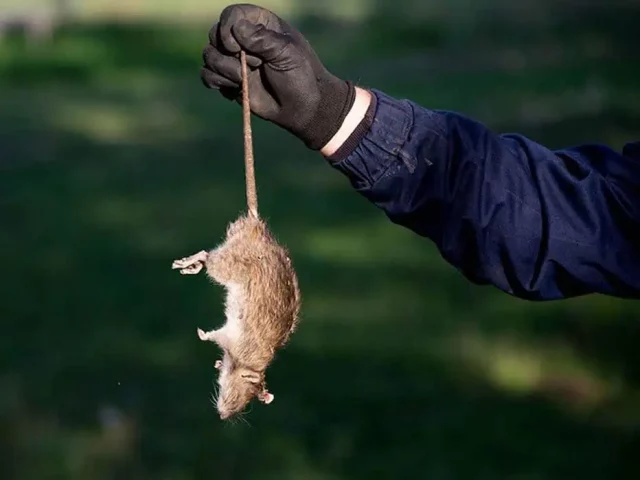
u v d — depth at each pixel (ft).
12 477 22.79
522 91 75.92
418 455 23.76
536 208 8.33
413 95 77.36
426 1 128.16
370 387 27.53
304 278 38.27
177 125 71.61
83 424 25.72
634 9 113.19
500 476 22.68
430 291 36.29
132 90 85.87
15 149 62.44
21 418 25.58
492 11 118.73
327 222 46.80
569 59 90.99
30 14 100.99
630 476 22.47
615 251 8.33
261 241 10.02
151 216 47.78
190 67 96.99
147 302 35.09
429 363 29.30
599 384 27.37
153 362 29.73
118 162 59.88
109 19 110.63
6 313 33.99
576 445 23.88
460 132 8.38
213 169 58.44
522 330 31.78
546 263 8.30
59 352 30.45
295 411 26.27
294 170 58.13
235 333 10.16
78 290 36.47
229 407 10.37
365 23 115.24
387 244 42.88
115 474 23.08
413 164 8.32
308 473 23.17
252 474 23.11
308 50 8.30
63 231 44.75
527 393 27.12
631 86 75.87
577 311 32.99
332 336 31.63
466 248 8.41
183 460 23.76
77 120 72.54
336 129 8.31
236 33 8.12
